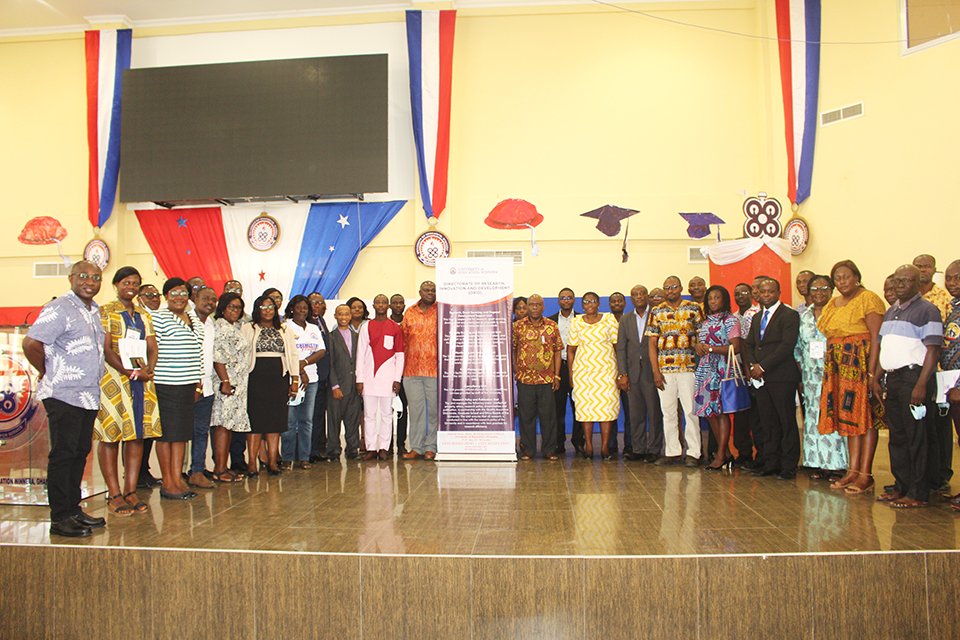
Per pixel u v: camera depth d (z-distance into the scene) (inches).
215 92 322.3
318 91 317.7
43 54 353.4
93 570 107.1
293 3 330.6
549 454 212.4
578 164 329.1
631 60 329.4
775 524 119.0
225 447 176.4
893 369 135.3
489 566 100.7
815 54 293.3
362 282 333.1
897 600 99.2
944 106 247.0
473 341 214.2
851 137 279.4
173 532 117.3
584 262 325.7
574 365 213.9
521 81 332.8
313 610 102.7
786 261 243.6
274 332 182.9
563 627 99.9
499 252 329.1
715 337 182.7
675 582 99.7
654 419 204.4
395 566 101.8
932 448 145.7
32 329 116.4
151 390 141.4
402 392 232.8
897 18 263.0
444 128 319.9
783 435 168.4
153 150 324.2
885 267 265.7
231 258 336.2
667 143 326.6
